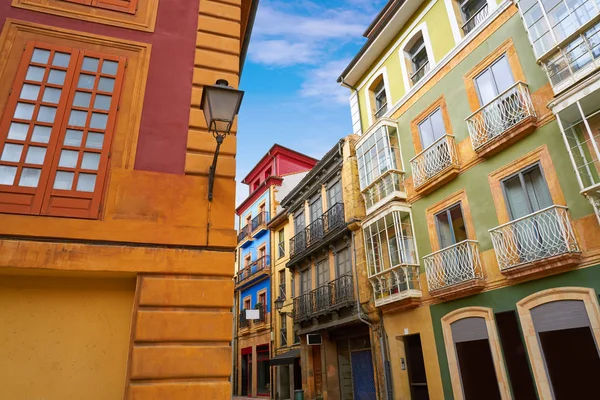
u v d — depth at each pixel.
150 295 4.66
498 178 10.59
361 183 16.00
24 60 5.43
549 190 9.21
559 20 9.10
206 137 5.80
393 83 15.52
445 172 11.89
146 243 4.91
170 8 6.59
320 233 19.33
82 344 4.58
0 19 5.55
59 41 5.73
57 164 5.03
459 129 12.06
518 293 9.55
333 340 17.62
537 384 8.77
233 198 5.52
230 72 6.42
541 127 9.62
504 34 11.05
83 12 6.04
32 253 4.44
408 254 13.38
